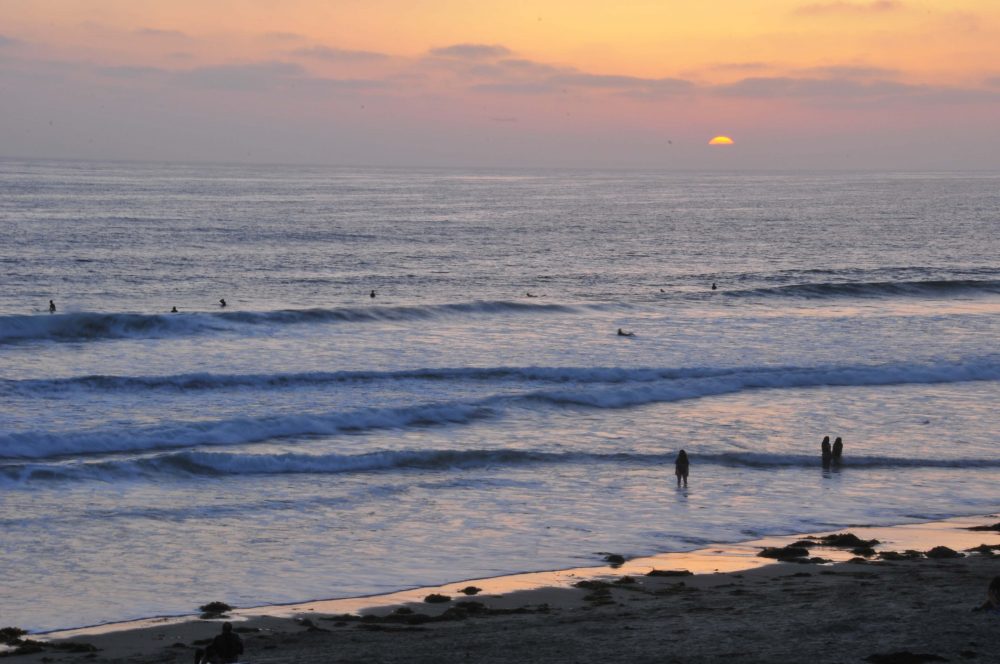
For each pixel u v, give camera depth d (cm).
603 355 7569
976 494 4491
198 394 6066
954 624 2572
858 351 7788
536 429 5534
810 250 16950
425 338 8100
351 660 2445
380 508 4153
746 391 6531
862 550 3681
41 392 5931
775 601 2970
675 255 15912
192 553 3562
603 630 2678
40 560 3434
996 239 19350
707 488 4522
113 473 4491
